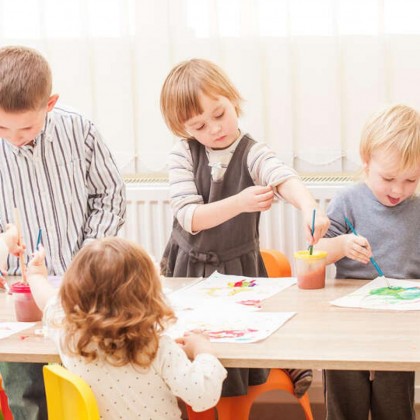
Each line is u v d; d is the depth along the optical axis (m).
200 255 2.50
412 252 2.41
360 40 2.96
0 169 2.46
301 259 2.20
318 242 2.35
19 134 2.20
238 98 2.51
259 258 2.57
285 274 2.58
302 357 1.60
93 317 1.60
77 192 2.47
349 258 2.39
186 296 2.17
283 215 3.04
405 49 2.95
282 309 1.99
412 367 1.54
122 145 3.18
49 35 3.16
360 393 2.39
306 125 3.04
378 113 2.40
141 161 3.18
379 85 2.97
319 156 3.04
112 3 3.12
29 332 1.90
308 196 2.28
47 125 2.42
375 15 2.95
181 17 3.08
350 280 2.31
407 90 2.97
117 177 2.52
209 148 2.51
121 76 3.14
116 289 1.62
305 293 2.16
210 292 2.21
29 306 1.99
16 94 2.11
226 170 2.48
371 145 2.36
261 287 2.25
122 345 1.60
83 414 1.50
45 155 2.44
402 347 1.63
